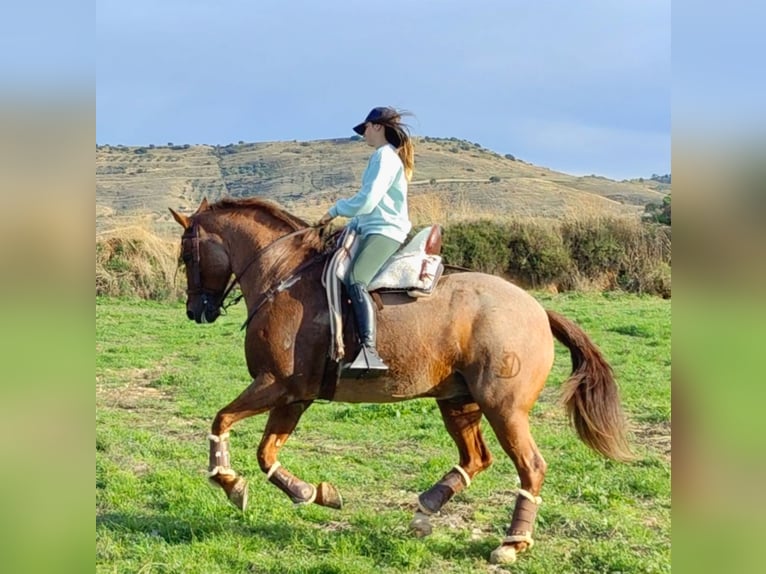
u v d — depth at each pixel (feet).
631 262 70.49
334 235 17.75
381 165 16.72
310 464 23.38
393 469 23.18
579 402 16.79
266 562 15.98
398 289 16.55
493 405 16.12
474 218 73.72
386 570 15.74
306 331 16.61
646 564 15.53
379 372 16.22
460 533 17.70
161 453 24.70
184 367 40.70
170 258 69.10
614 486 20.89
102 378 37.73
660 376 35.37
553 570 15.71
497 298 16.57
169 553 16.21
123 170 230.48
